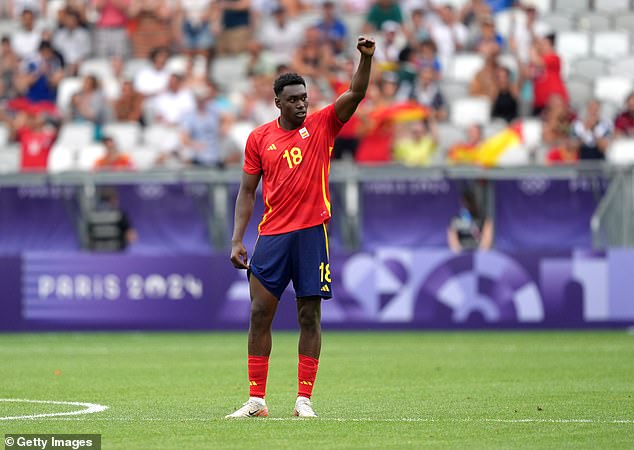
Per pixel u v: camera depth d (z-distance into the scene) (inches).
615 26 3602.4
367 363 1899.6
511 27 3437.5
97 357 2057.1
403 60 3230.8
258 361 1178.0
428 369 1790.1
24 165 3107.8
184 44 3570.4
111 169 2896.2
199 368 1834.4
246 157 1186.0
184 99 3314.5
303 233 1162.0
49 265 2726.4
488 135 3046.3
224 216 2874.0
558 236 2866.6
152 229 2955.2
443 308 2677.2
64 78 3486.7
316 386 1537.9
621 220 2763.3
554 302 2669.8
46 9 3895.2
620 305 2667.3
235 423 1123.3
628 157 2940.5
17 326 2731.3
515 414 1205.1
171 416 1195.9
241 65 3486.7
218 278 2721.5
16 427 1099.9
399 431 1064.8
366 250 2694.4
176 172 2800.2
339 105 1163.9
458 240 2795.3
